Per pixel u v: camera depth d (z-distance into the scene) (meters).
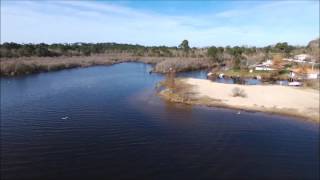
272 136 47.50
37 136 45.22
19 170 34.56
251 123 54.44
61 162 36.75
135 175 33.97
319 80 100.06
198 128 50.94
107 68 147.50
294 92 81.69
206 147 42.34
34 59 155.88
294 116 59.34
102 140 44.16
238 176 34.12
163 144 43.22
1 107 61.78
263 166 36.69
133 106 65.12
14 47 183.00
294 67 134.88
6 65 116.25
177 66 135.62
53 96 73.69
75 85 90.94
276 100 72.12
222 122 54.81
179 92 79.88
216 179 33.38
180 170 35.31
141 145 42.66
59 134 46.25
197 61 156.38
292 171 35.31
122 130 48.81
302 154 40.22
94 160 37.50
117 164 36.53
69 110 60.31
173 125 52.25
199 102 69.56
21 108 61.12
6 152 39.28
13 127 49.12
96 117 55.81
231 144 43.69
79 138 44.72
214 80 110.12
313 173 34.81
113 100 70.44
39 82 96.31
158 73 126.88
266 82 105.75
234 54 165.50
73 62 156.25
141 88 87.88
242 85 91.94
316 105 67.75
